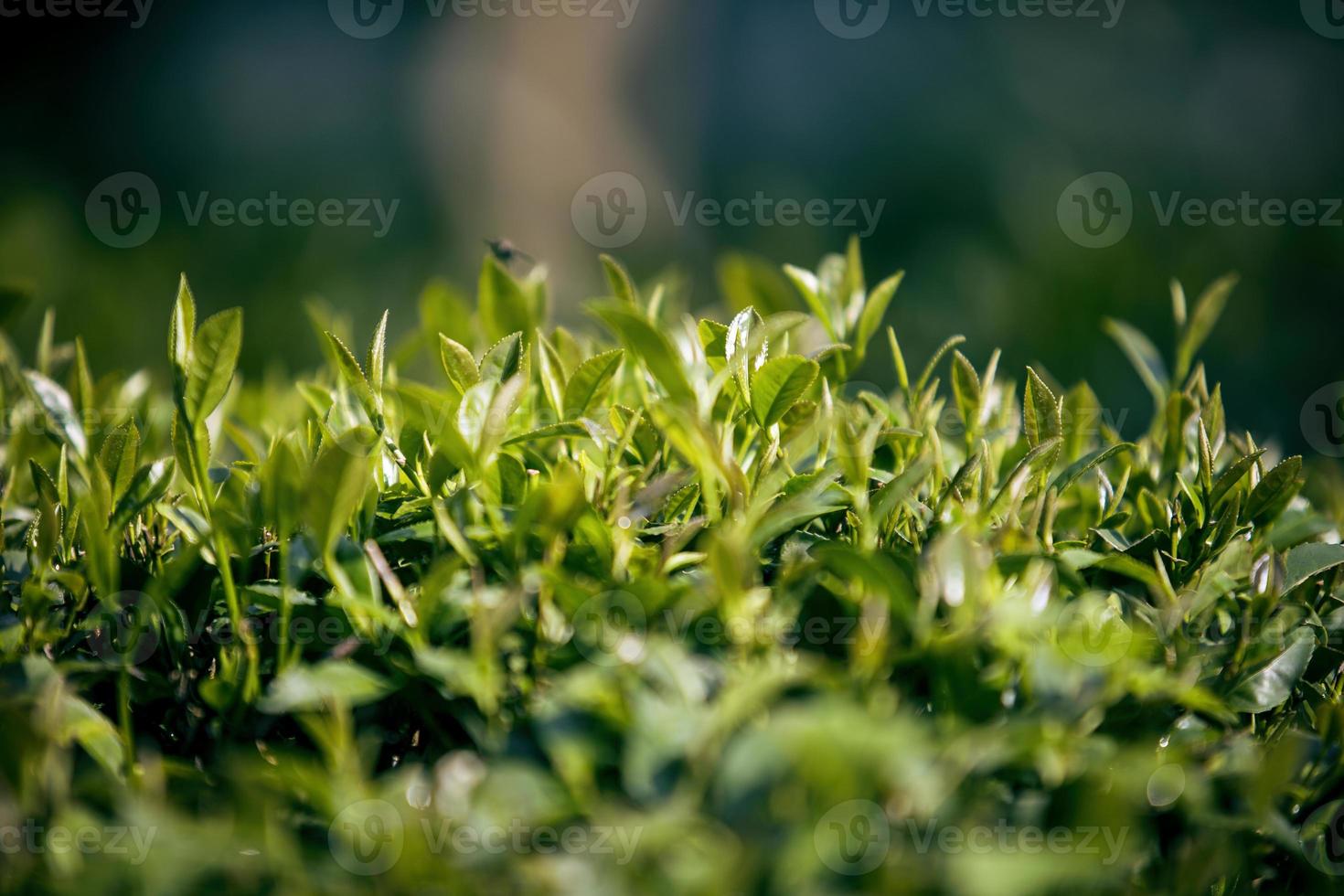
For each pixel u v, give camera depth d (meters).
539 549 1.63
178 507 1.67
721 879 1.54
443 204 6.23
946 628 1.60
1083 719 1.60
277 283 5.66
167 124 7.51
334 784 1.57
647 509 1.63
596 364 1.68
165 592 1.63
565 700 1.58
